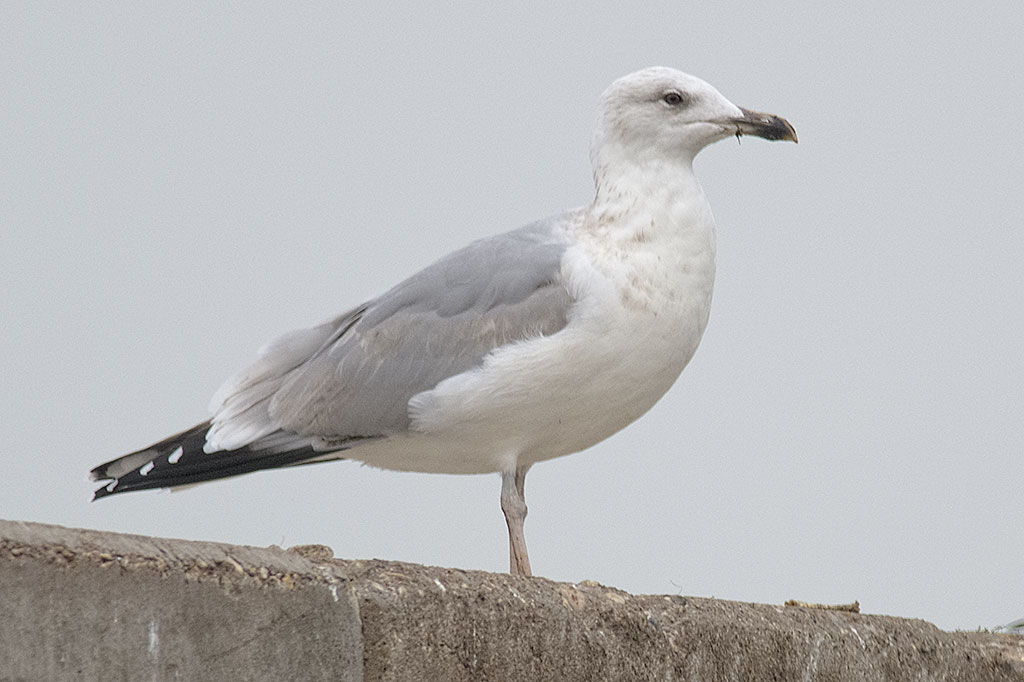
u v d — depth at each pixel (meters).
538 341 11.42
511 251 12.08
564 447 12.24
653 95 12.09
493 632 7.47
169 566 6.16
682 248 11.70
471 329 11.84
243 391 12.92
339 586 6.77
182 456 12.74
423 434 12.01
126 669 5.96
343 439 12.35
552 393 11.54
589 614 8.19
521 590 7.83
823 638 9.71
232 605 6.35
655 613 8.63
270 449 12.59
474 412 11.63
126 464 12.82
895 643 10.32
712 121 12.04
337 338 12.71
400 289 12.55
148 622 6.05
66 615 5.79
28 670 5.66
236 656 6.33
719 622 9.01
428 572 7.41
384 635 6.88
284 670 6.50
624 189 11.95
